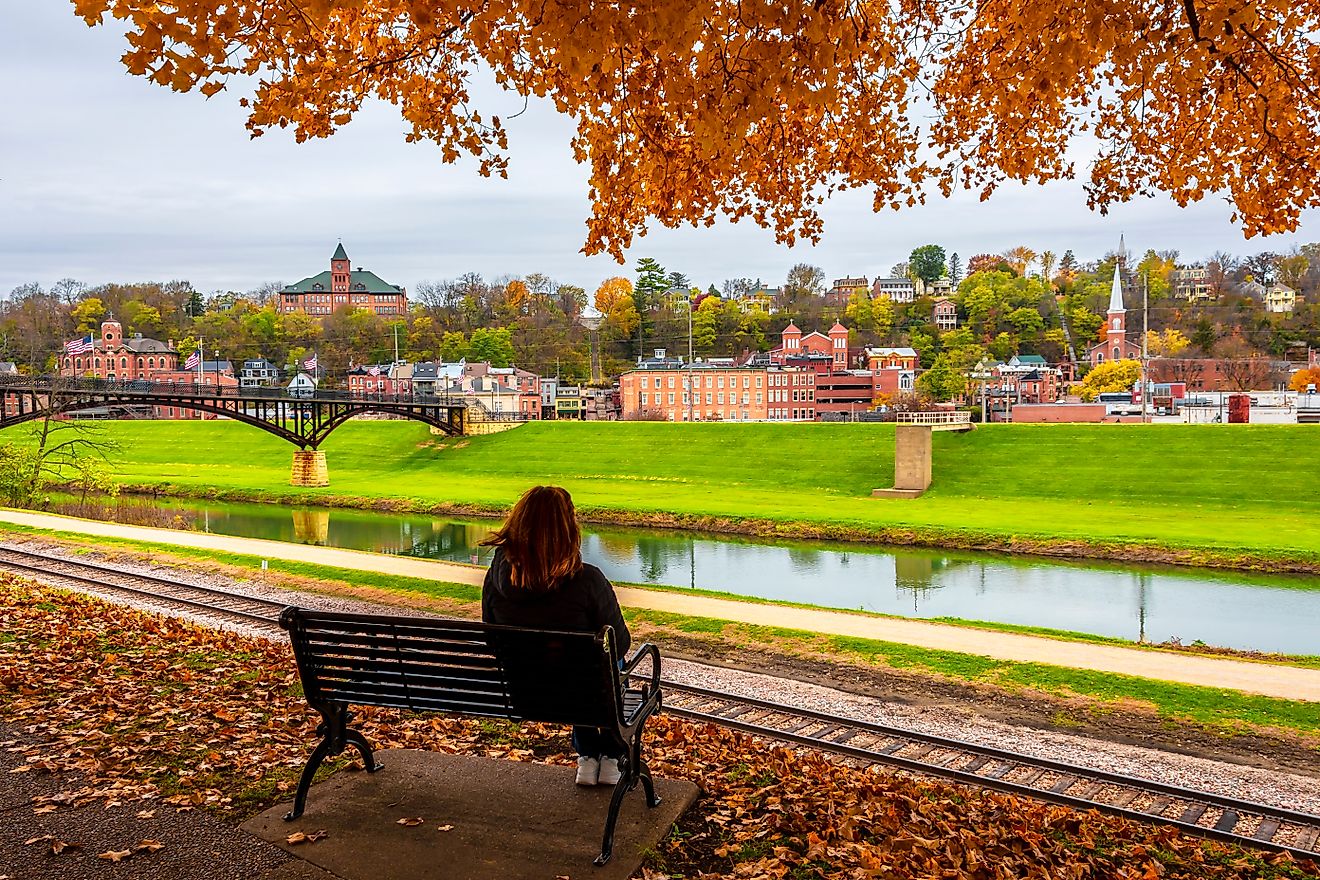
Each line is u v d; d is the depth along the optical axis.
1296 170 7.27
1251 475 51.75
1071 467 56.59
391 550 41.22
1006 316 173.75
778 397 126.19
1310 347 136.88
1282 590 31.84
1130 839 7.02
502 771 6.27
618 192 7.81
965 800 7.62
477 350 154.75
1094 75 7.44
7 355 141.62
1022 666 16.88
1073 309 174.38
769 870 5.16
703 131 5.64
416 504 56.00
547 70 6.62
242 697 8.52
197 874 4.83
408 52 6.54
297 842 5.20
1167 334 145.38
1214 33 5.63
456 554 40.12
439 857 5.06
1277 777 11.83
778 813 6.05
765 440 70.25
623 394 125.88
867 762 11.41
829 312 185.38
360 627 5.48
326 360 159.38
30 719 7.46
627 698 6.00
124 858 4.99
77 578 23.73
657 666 6.13
